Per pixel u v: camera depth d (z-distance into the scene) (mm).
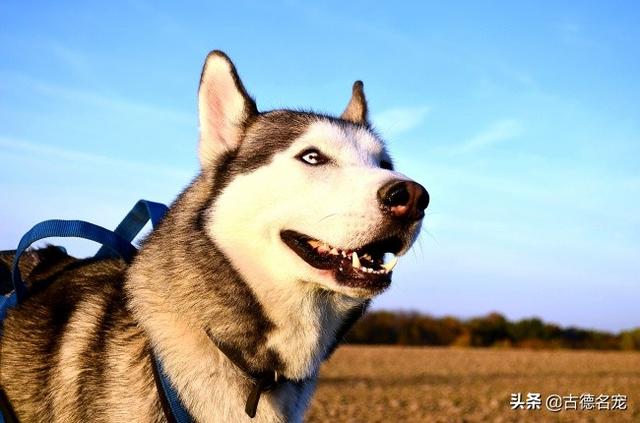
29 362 797
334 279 732
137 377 729
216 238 745
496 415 2432
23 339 813
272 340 736
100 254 918
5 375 807
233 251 741
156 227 797
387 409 2502
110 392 727
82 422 736
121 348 743
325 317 761
